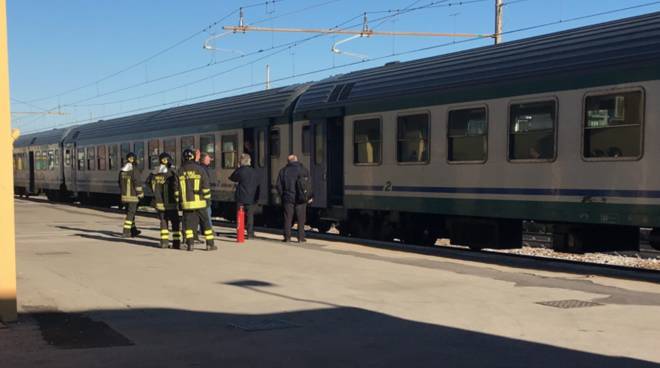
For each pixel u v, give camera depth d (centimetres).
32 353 553
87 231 1664
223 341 598
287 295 809
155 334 621
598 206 1031
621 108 999
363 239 1492
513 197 1163
